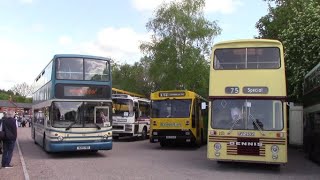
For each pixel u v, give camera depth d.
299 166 16.52
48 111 18.59
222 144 14.47
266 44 14.74
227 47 15.08
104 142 18.34
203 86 42.28
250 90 14.53
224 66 14.95
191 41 42.53
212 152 14.55
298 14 23.89
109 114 18.61
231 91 14.70
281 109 14.22
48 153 20.02
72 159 17.66
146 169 14.52
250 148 14.20
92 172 13.60
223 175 13.38
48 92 19.08
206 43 42.88
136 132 30.72
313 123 18.19
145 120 32.97
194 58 41.62
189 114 23.09
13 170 13.95
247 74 14.66
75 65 18.23
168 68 42.06
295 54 23.22
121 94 30.58
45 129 19.53
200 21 42.62
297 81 22.81
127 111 29.97
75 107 18.05
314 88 17.89
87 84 18.30
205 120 27.81
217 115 14.70
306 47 22.70
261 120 14.27
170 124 23.25
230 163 16.66
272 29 29.31
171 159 18.00
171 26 42.62
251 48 14.84
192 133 23.06
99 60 18.69
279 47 14.66
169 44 42.12
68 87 18.02
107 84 18.69
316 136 17.44
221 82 14.86
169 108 23.47
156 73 42.75
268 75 14.50
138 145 26.28
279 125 14.11
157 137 23.42
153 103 23.86
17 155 19.33
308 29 22.48
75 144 17.88
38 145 25.27
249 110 14.41
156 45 42.84
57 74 17.94
